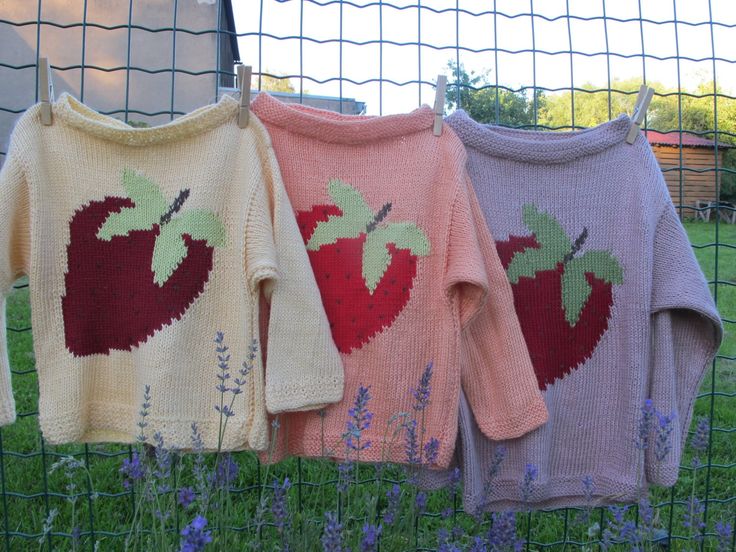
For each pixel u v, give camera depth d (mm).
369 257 1837
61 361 1760
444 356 1797
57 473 2561
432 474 1846
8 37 7863
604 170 1932
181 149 1792
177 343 1739
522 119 2846
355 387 1821
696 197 6293
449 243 1781
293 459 2785
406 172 1844
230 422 1742
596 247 1919
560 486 1932
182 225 1758
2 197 1673
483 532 2006
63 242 1764
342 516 1730
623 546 2062
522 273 1896
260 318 1808
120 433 1796
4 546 2145
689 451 2934
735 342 4402
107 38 8008
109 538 2168
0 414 1653
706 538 2260
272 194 1767
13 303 4609
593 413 1925
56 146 1766
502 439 1829
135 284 1786
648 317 1869
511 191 1915
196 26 7938
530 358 1879
